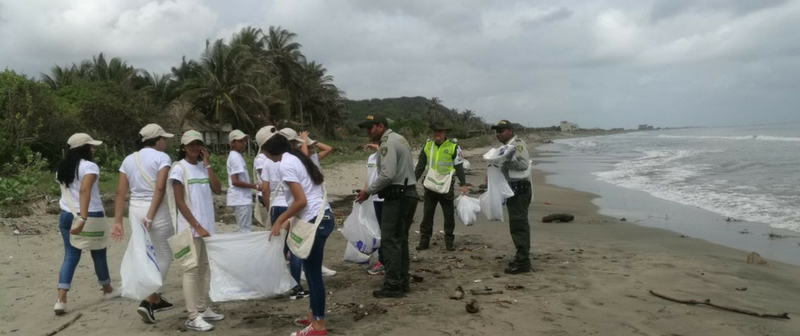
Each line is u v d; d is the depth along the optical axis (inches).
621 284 229.6
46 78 1593.3
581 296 211.6
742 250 318.3
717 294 217.8
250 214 256.5
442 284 231.3
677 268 261.7
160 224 178.9
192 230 172.7
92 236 195.9
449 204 305.1
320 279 166.7
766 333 172.9
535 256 290.7
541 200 601.0
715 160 1112.2
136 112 1055.0
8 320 184.2
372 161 243.0
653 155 1515.7
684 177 801.6
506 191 247.8
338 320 183.6
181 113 1438.2
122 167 182.4
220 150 1469.0
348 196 609.3
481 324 179.8
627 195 629.9
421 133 2640.3
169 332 172.4
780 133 3051.2
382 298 209.8
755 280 243.4
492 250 308.0
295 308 199.2
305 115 2283.5
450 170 300.0
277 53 1977.1
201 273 179.5
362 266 267.4
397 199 207.5
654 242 341.4
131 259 171.6
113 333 171.6
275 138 179.3
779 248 324.2
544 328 176.2
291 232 164.7
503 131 255.1
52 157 803.4
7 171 626.8
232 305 203.0
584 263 271.7
